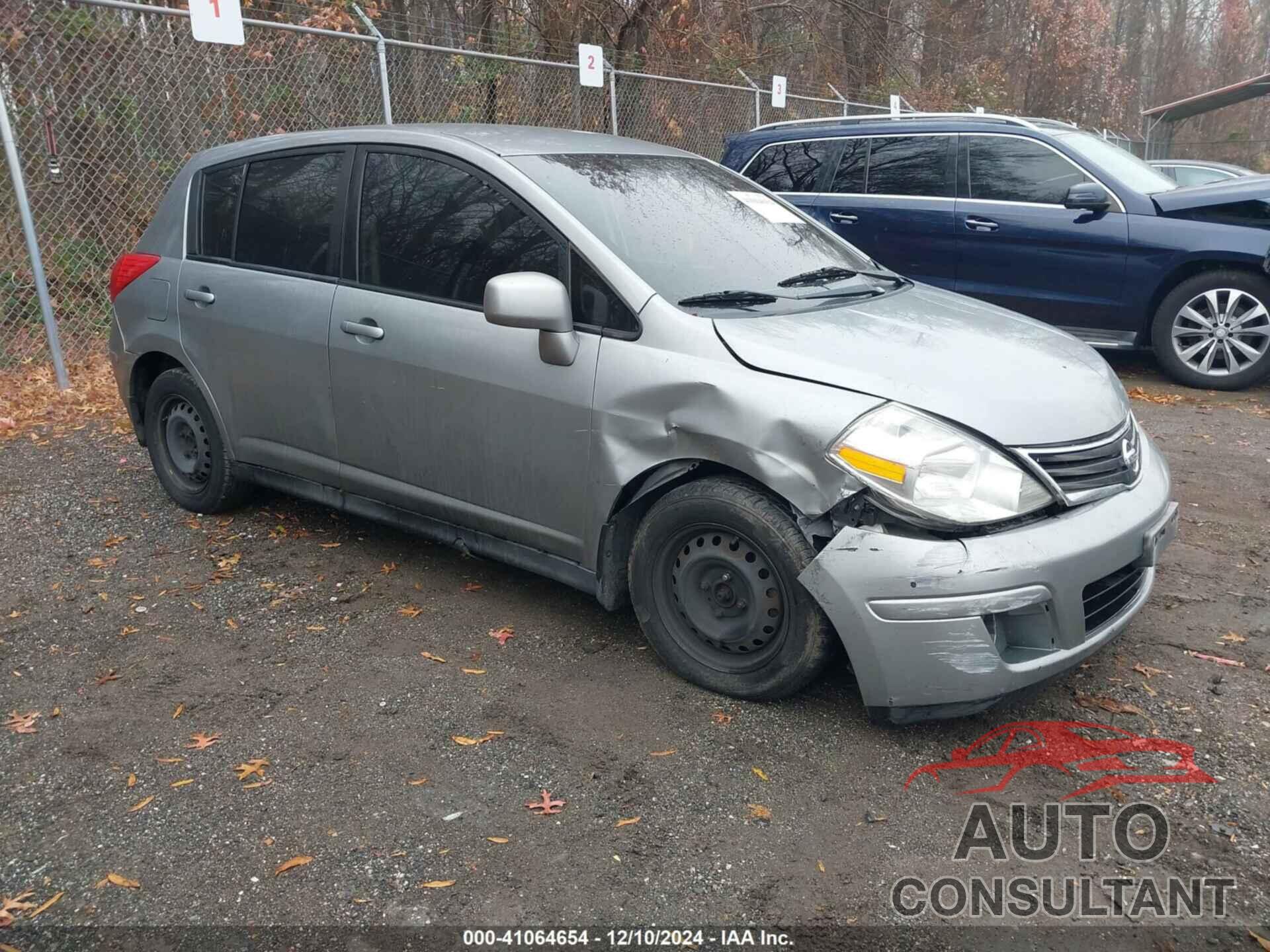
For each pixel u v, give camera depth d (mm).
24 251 8125
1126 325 7695
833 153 8648
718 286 3545
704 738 3117
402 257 3924
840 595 2916
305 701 3348
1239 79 46656
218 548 4613
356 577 4309
